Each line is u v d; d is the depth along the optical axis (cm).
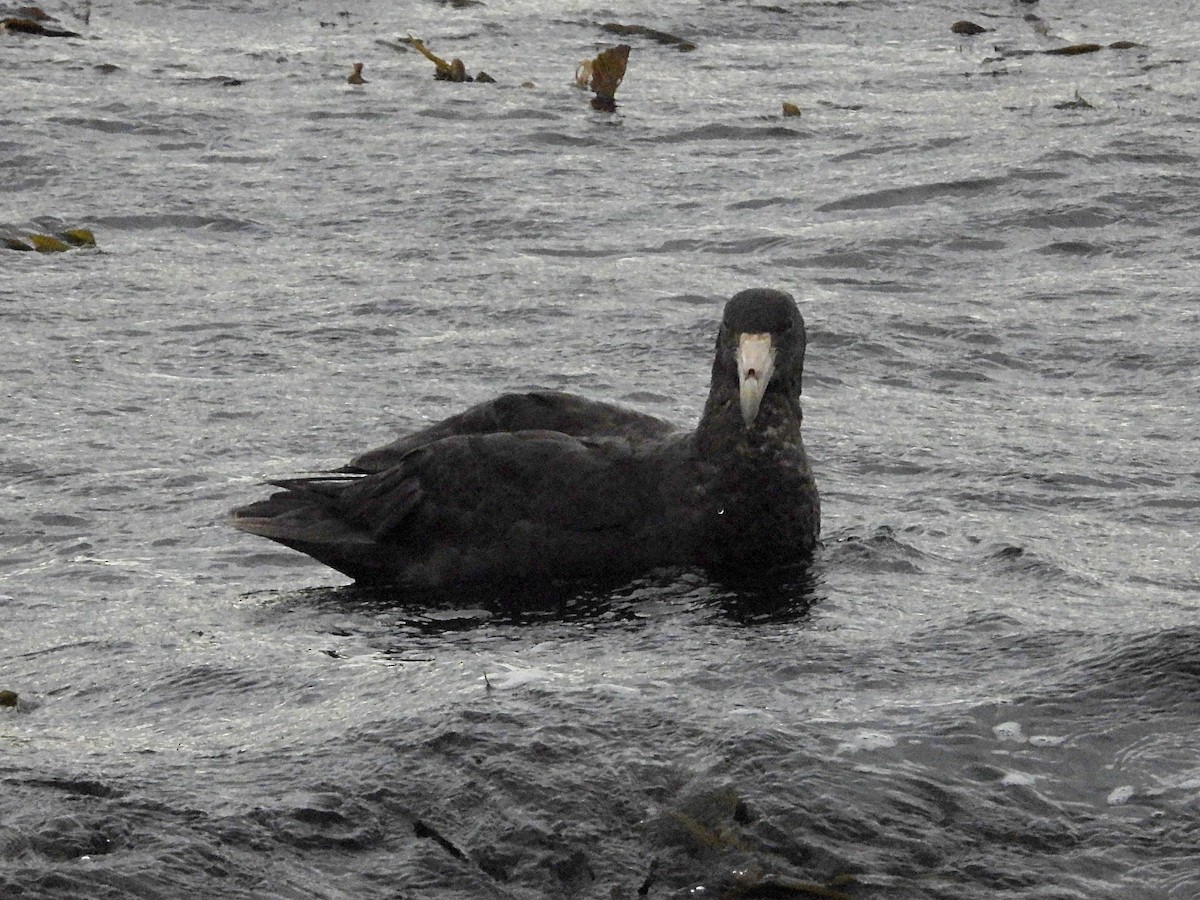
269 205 2300
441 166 2489
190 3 3578
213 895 675
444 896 686
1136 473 1380
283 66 3122
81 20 3431
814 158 2542
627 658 944
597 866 703
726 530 1140
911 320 1834
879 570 1130
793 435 1153
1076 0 3800
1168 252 2097
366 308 1886
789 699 855
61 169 2402
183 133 2628
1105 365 1706
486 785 750
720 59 3288
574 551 1140
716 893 687
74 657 984
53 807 727
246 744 813
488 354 1728
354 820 730
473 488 1148
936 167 2442
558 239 2175
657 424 1200
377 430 1490
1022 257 2098
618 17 3616
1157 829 725
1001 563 1141
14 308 1859
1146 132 2569
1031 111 2783
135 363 1695
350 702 874
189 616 1068
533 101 2875
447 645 996
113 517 1282
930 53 3350
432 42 3369
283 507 1195
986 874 698
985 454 1427
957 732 802
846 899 678
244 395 1594
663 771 761
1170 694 838
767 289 1175
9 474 1371
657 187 2409
